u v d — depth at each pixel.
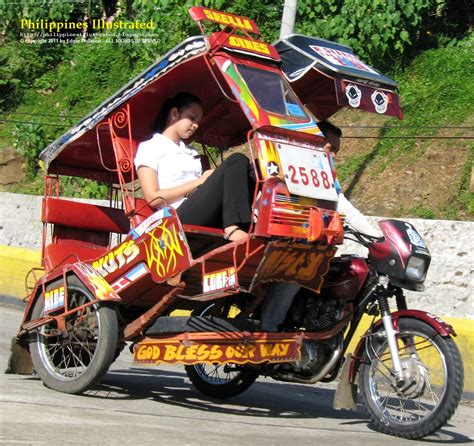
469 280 17.61
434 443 9.82
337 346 10.37
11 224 25.86
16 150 30.42
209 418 9.98
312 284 9.93
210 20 10.17
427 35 26.83
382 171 23.05
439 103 24.27
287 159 9.56
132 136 11.31
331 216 9.70
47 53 35.25
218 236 9.98
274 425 9.98
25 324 11.22
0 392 9.90
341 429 10.16
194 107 10.95
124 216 12.39
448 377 9.52
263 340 10.06
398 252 10.08
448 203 21.34
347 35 25.34
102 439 7.86
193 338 10.17
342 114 25.47
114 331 10.44
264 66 10.16
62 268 10.96
